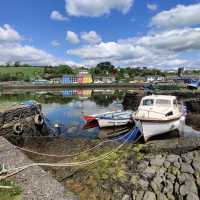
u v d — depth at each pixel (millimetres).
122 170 9828
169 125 14336
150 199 7785
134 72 120500
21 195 6086
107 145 13234
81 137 16703
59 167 10672
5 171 7266
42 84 77562
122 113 21016
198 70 94250
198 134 17484
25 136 16562
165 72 116500
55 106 34812
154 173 9219
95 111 29859
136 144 13055
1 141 10562
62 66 123500
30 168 7766
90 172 9977
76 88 72562
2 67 129375
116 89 70000
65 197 6047
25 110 19594
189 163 9398
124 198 8039
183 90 42656
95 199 8250
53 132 19047
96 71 124188
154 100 16031
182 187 8008
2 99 41688
